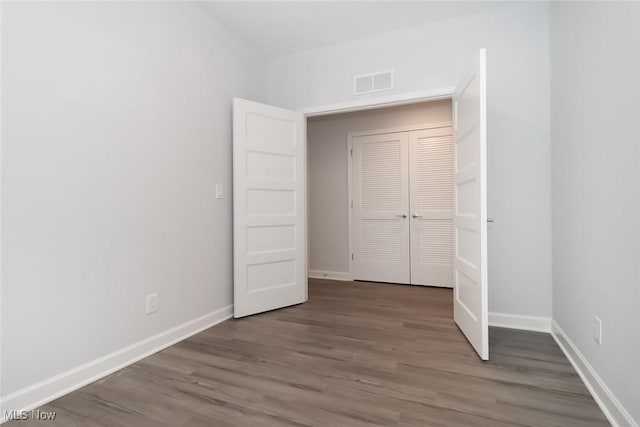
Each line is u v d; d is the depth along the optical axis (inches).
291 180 123.5
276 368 74.7
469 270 86.6
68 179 65.2
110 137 73.2
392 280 166.1
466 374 71.0
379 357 79.9
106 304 72.6
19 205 58.0
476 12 101.4
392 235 166.4
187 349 85.5
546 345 85.9
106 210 72.4
